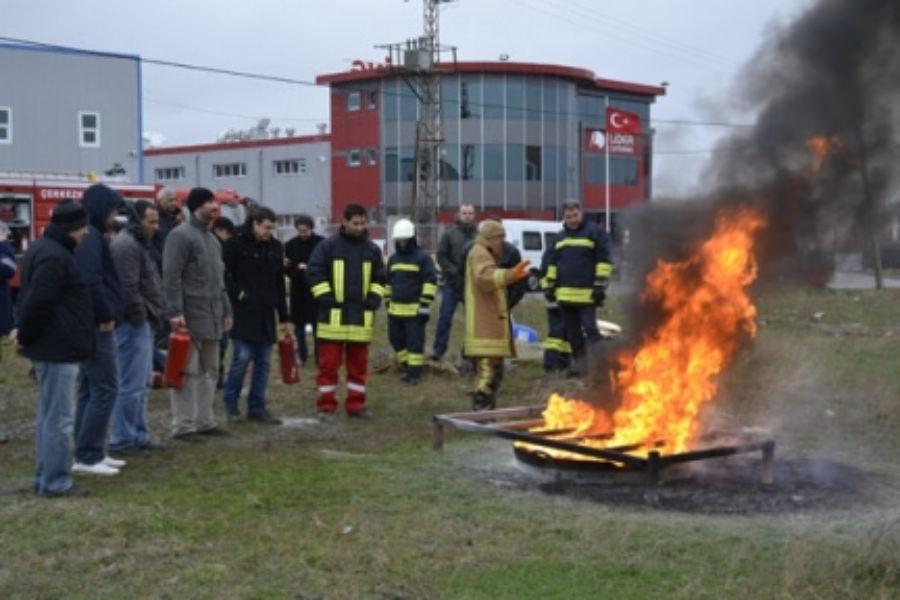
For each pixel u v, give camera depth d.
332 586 5.07
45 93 34.16
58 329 6.52
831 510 6.39
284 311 9.93
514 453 7.77
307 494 6.79
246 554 5.52
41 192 21.55
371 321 9.89
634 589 4.99
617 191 50.28
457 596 4.93
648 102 57.06
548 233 31.23
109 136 35.34
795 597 4.77
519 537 5.80
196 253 8.41
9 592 4.99
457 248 12.54
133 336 7.99
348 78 55.72
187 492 6.82
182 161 64.56
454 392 11.34
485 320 9.44
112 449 8.05
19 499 6.58
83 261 6.99
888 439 8.75
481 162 52.09
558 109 52.72
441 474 7.43
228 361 13.90
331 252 9.77
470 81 51.88
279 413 10.15
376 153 55.28
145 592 5.00
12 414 9.93
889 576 4.94
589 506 6.50
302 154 59.72
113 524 5.98
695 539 5.72
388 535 5.85
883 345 14.94
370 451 8.34
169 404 10.52
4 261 11.74
